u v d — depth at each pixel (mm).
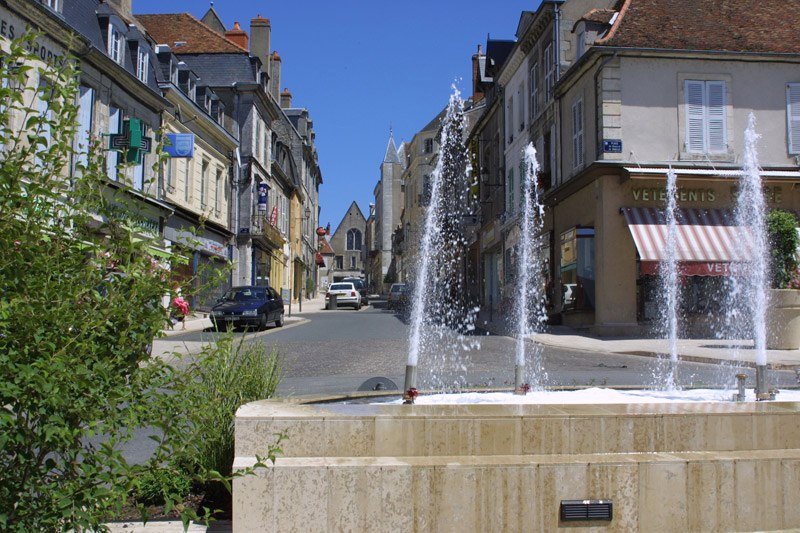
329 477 3873
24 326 2914
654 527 4020
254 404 4707
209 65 37312
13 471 3076
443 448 4180
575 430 4230
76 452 3152
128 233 3330
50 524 3053
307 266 65938
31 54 3320
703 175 20047
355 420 4164
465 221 43312
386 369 12984
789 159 21062
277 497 3854
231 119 36844
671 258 19234
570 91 23547
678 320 20219
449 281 43594
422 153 64062
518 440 4211
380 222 96500
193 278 3492
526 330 22656
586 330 21453
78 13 20062
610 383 10562
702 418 4340
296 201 56906
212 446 4926
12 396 2871
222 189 34344
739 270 19219
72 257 3242
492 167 37188
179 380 3436
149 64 25172
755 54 20781
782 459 4152
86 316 3145
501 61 36312
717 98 20891
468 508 3910
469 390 6883
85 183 3371
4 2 15586
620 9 22609
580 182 21844
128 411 3189
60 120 3340
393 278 81750
